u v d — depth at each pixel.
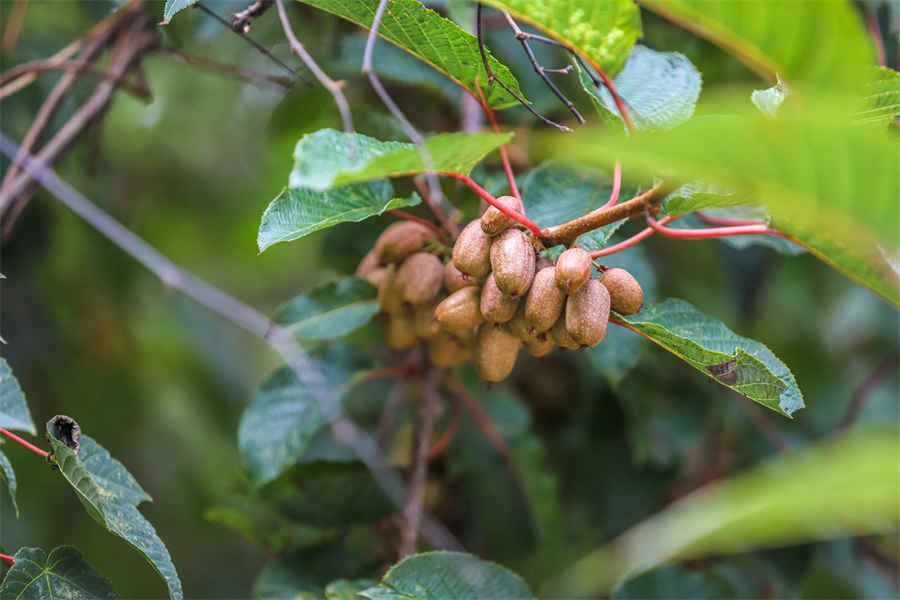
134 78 1.52
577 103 1.34
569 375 1.47
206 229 1.88
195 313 1.80
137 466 1.65
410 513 1.25
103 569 1.48
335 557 1.26
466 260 1.06
